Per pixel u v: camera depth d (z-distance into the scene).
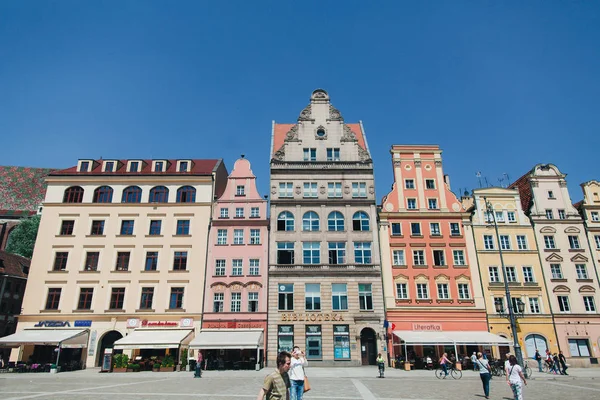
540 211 53.12
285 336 47.91
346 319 48.34
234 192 54.00
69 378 34.19
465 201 58.31
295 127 57.62
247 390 24.77
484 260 50.84
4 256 62.38
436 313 48.47
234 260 50.88
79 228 52.38
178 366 42.59
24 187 85.38
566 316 48.62
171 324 48.09
